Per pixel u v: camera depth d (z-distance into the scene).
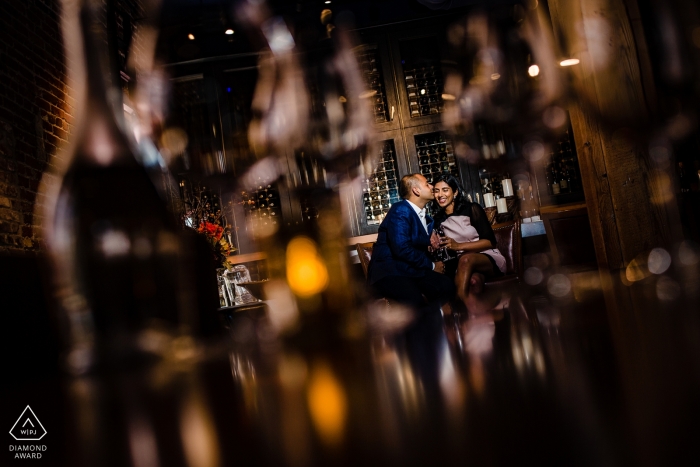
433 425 0.30
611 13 2.77
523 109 4.07
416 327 1.24
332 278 1.44
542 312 1.11
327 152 2.38
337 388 0.49
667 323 0.62
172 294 1.58
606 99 2.50
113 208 1.46
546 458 0.22
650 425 0.24
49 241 1.44
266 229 1.46
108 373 1.10
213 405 0.49
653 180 3.38
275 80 2.56
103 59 1.34
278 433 0.33
